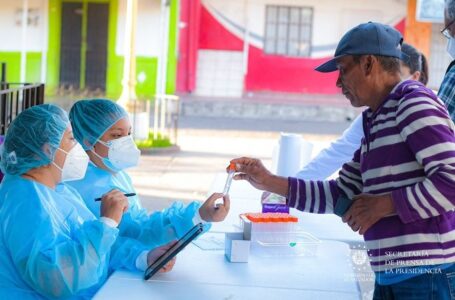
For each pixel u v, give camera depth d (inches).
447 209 78.0
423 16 513.3
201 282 100.0
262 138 517.3
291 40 712.4
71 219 100.3
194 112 641.0
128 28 430.3
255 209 147.5
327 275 105.7
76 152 100.9
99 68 673.0
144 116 435.2
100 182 117.3
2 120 186.2
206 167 389.4
